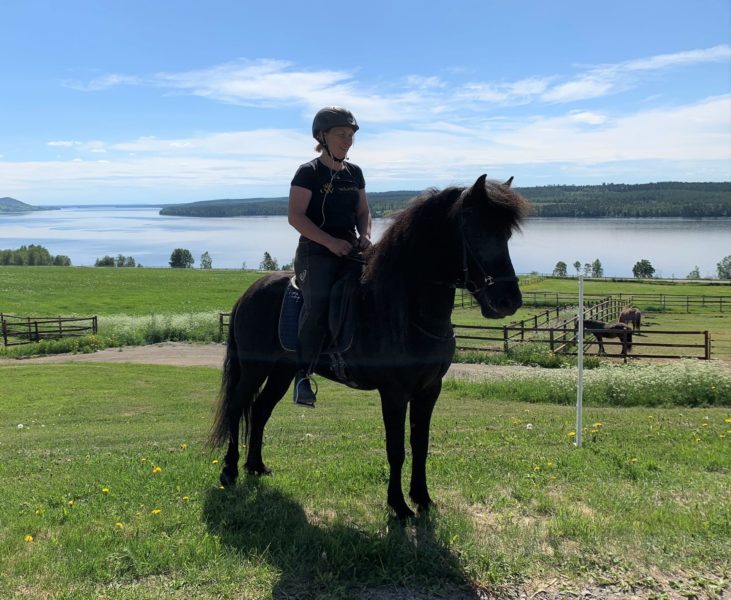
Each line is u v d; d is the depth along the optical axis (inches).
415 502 170.7
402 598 123.8
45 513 168.9
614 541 142.3
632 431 291.1
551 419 350.0
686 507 165.0
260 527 154.9
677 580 127.0
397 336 151.0
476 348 774.5
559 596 123.4
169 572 132.3
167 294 1918.1
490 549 139.7
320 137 169.0
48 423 399.5
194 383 594.6
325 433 315.3
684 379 477.7
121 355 858.8
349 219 174.4
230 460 200.2
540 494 176.4
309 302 166.1
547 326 1033.5
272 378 206.8
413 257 149.7
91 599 118.9
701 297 1722.4
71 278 2439.7
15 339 997.2
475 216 137.6
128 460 241.9
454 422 336.8
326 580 128.3
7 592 123.2
